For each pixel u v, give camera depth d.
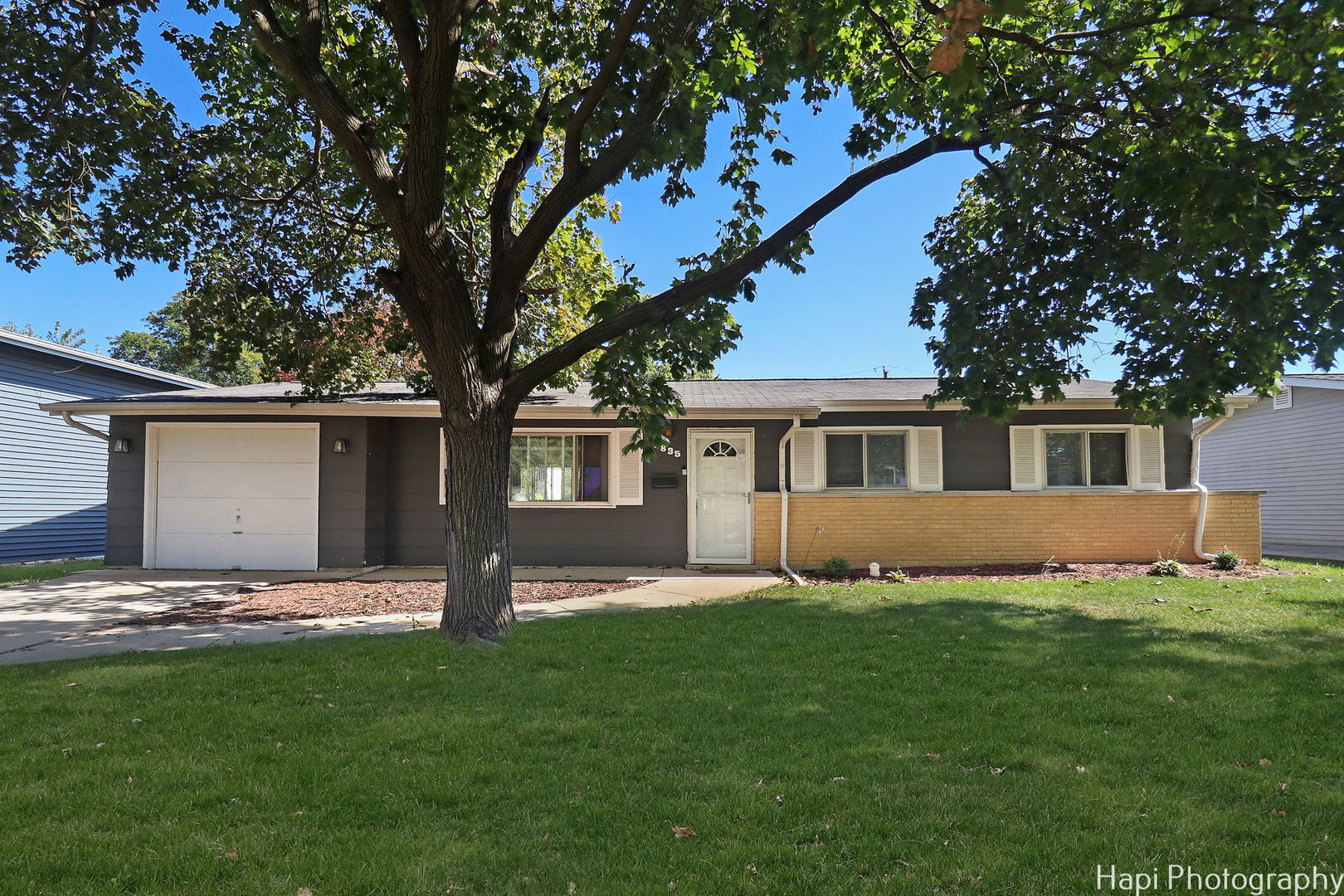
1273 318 6.73
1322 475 15.93
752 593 9.66
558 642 6.46
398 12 6.65
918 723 4.35
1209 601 8.35
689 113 7.16
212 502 12.20
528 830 3.13
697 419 12.54
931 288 8.85
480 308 11.11
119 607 8.97
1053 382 8.61
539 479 12.61
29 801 3.40
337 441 12.05
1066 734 4.12
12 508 15.16
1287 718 4.38
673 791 3.48
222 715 4.60
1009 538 12.06
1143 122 6.30
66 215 8.22
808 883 2.71
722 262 8.35
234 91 8.84
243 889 2.69
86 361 16.73
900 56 5.89
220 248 9.95
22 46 7.16
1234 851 2.90
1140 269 7.09
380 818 3.25
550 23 8.20
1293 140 5.88
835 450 12.70
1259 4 5.02
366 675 5.46
